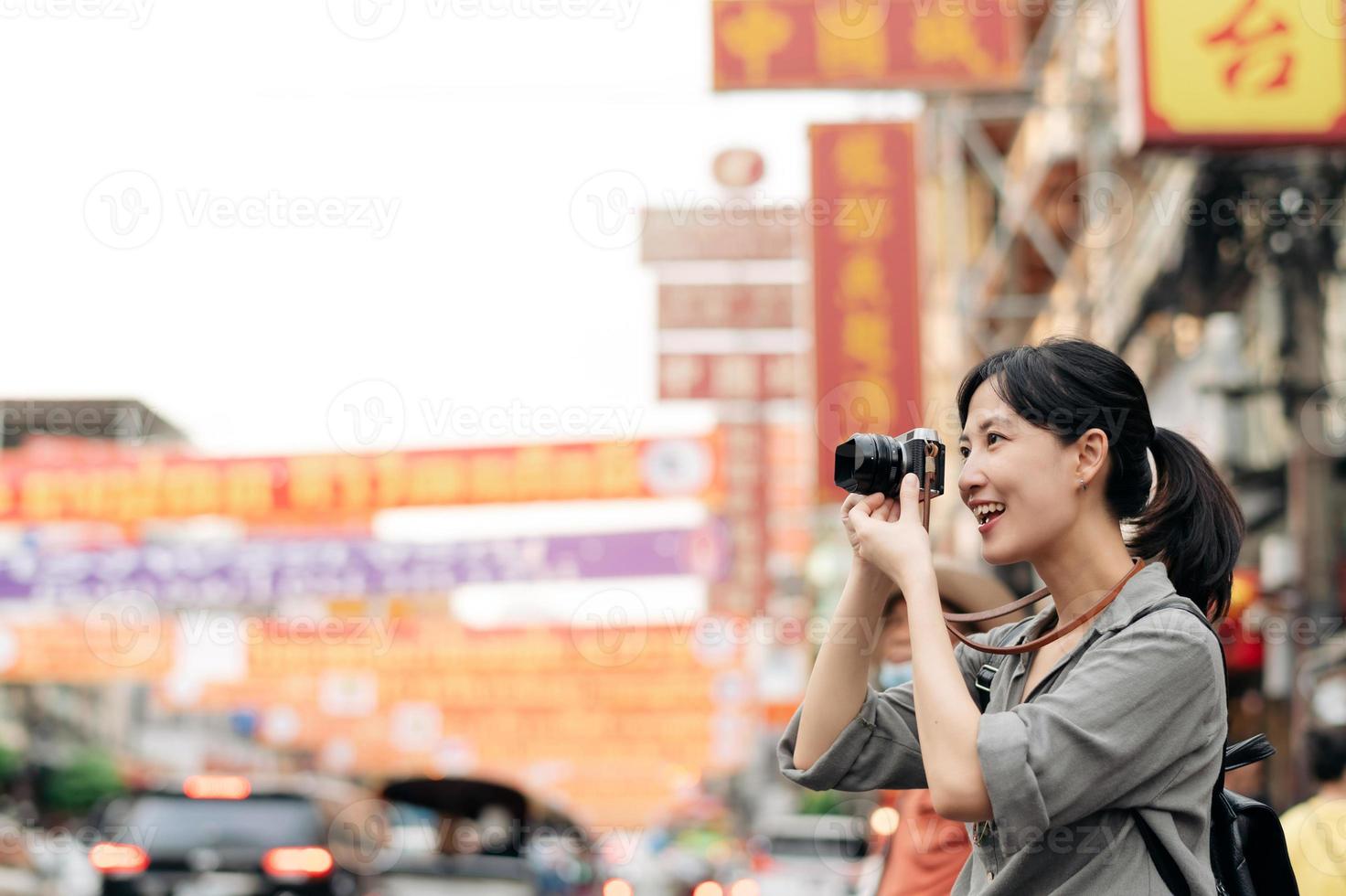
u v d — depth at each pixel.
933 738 3.63
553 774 69.25
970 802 3.56
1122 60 18.34
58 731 86.00
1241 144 17.55
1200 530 4.30
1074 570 4.02
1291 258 21.20
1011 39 19.30
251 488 30.39
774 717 44.50
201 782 20.80
